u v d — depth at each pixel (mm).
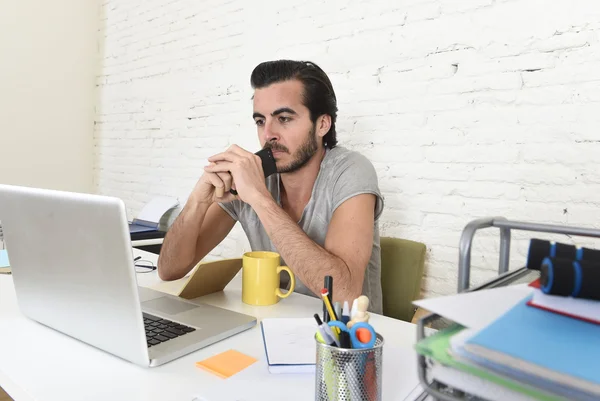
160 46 2629
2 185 717
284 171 1229
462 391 343
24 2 2721
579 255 394
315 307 953
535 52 1355
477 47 1462
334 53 1811
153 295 972
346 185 1151
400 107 1642
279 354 652
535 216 1375
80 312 680
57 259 680
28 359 656
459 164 1519
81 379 599
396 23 1636
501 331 312
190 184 2484
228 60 2252
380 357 505
